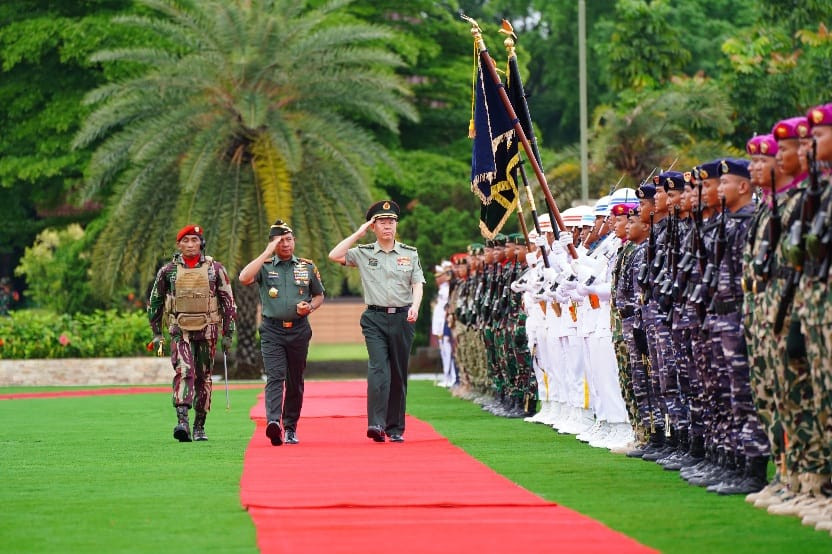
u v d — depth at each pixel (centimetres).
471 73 10012
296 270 3531
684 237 2672
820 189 2025
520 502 2253
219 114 7169
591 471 2759
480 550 1809
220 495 2434
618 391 3275
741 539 1902
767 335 2181
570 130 14300
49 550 1881
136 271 7456
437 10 10106
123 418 4588
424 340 8919
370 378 3500
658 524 2039
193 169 6931
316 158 7400
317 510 2191
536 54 14162
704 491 2430
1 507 2312
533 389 4325
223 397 5803
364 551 1808
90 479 2722
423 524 2033
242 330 7975
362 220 7406
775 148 2194
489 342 4650
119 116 7300
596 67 13775
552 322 3812
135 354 7588
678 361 2719
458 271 5547
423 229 8731
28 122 9125
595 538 1897
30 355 7450
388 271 3550
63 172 9175
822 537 1916
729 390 2462
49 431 4025
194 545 1900
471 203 9419
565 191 8469
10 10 9281
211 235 7188
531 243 4112
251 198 7269
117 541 1947
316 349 12519
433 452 3169
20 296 12838
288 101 7462
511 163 3472
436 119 10375
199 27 7338
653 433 2989
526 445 3359
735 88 8400
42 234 11169
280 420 3403
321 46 7369
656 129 8181
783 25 8462
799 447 2167
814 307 2023
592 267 3253
